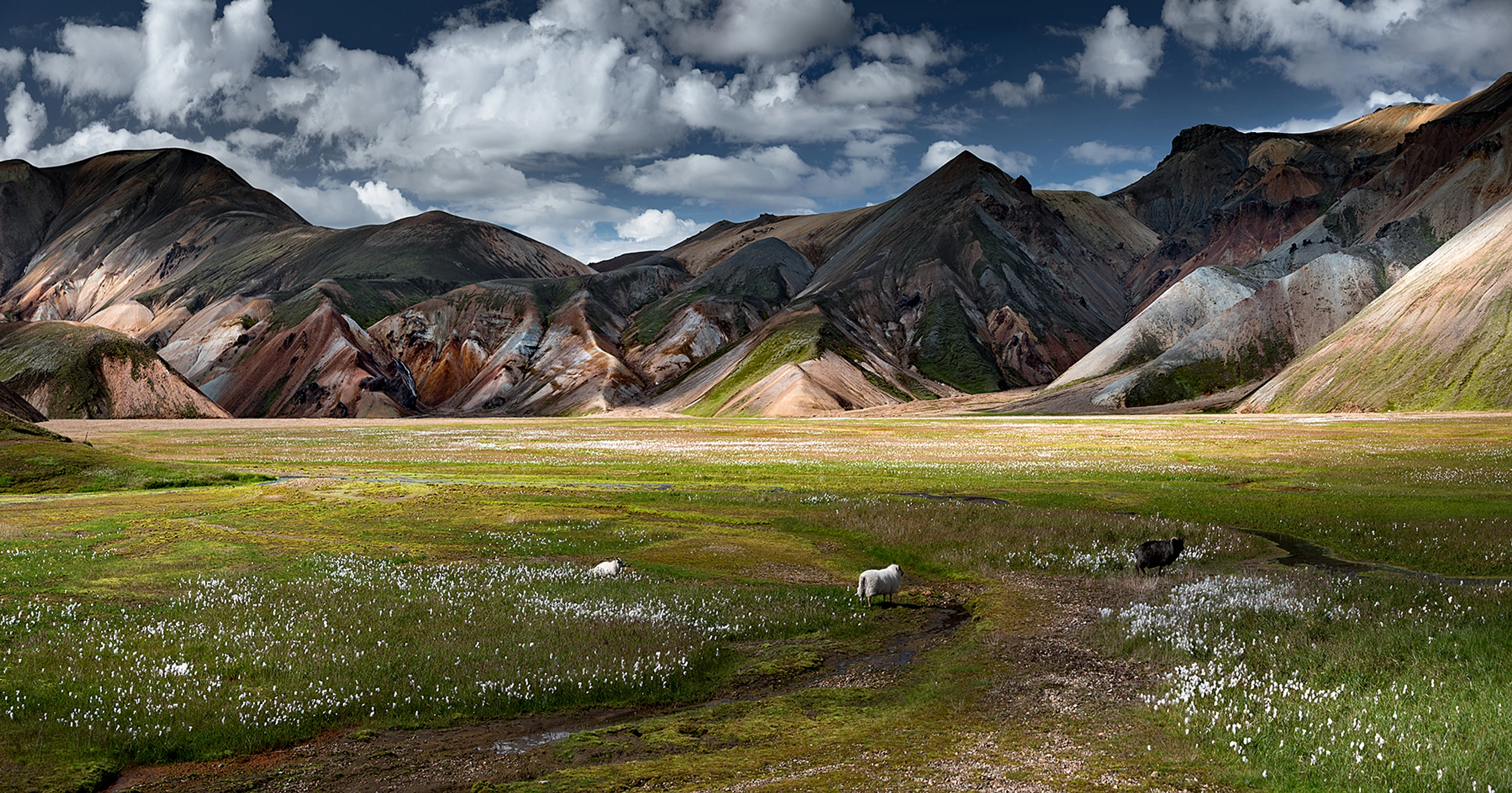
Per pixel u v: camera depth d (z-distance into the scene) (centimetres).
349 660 1931
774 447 9025
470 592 2616
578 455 8269
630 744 1480
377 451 9062
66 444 7150
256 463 7638
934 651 2105
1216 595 2419
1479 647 1727
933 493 5088
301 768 1417
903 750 1397
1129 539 3447
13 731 1500
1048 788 1207
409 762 1438
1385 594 2323
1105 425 13050
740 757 1389
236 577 2848
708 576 3020
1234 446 8306
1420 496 4431
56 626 2141
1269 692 1576
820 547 3634
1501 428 9656
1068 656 2000
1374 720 1402
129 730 1523
